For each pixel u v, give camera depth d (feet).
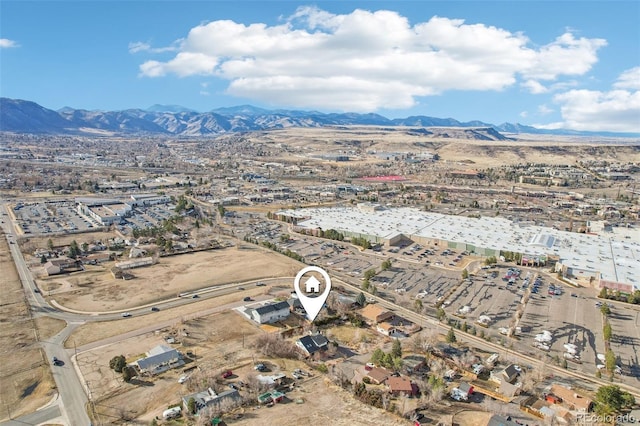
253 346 283.38
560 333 315.58
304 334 305.94
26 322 311.06
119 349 276.00
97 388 234.17
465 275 422.82
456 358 274.16
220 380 242.37
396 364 254.27
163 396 228.22
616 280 403.75
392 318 334.44
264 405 221.05
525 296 380.17
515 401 231.91
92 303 346.54
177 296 364.99
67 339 287.69
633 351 291.79
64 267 422.82
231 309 340.59
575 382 254.27
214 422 204.54
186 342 286.66
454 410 221.46
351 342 298.56
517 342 301.43
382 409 217.77
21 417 209.46
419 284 409.49
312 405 221.05
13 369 252.01
